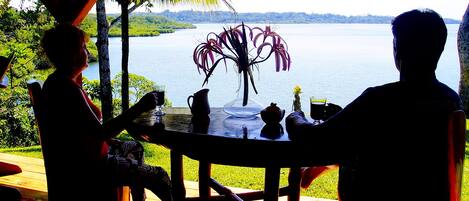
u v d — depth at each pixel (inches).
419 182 63.9
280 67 101.1
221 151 87.5
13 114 275.1
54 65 85.0
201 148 88.8
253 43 101.7
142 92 305.1
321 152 83.0
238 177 164.6
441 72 459.2
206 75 102.3
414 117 63.1
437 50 63.9
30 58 301.7
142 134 95.7
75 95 82.4
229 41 100.4
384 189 65.5
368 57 558.3
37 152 208.4
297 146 83.0
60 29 84.7
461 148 64.6
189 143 89.3
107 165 88.9
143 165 94.5
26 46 302.7
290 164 86.3
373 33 857.5
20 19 319.9
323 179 161.5
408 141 63.6
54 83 82.5
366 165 67.2
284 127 94.9
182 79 435.8
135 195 98.4
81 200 85.8
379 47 658.8
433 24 63.1
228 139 85.4
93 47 497.4
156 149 213.3
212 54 101.0
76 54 85.0
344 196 75.3
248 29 101.2
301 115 87.3
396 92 64.2
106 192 88.7
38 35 312.3
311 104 93.4
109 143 103.0
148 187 94.7
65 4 125.5
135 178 92.0
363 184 67.6
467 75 295.7
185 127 94.0
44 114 82.8
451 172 64.1
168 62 543.2
